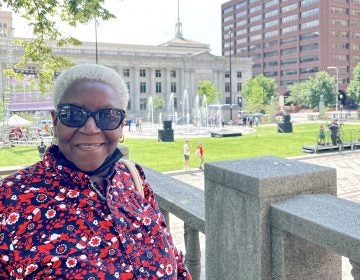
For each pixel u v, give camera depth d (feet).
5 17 354.33
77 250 4.78
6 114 117.19
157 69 354.13
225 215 10.09
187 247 12.13
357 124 195.11
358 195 50.83
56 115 5.59
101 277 4.79
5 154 97.96
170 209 12.62
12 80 111.96
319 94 356.79
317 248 8.97
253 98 292.20
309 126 186.29
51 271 4.64
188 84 361.51
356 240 6.78
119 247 5.07
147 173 16.35
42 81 27.63
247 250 9.38
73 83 5.57
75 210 4.98
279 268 8.84
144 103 351.05
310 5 443.73
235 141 122.01
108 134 5.49
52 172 5.17
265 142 117.39
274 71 503.61
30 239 4.73
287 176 9.02
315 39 440.04
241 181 9.34
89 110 5.37
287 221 8.37
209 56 367.45
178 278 6.42
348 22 440.45
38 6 25.17
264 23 511.81
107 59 329.72
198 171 71.92
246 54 549.13
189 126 216.33
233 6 566.36
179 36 451.12
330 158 89.20
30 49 27.30
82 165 5.41
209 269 10.91
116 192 5.56
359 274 7.08
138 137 144.77
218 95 338.75
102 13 24.34
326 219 7.70
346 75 442.50
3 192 4.98
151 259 5.39
